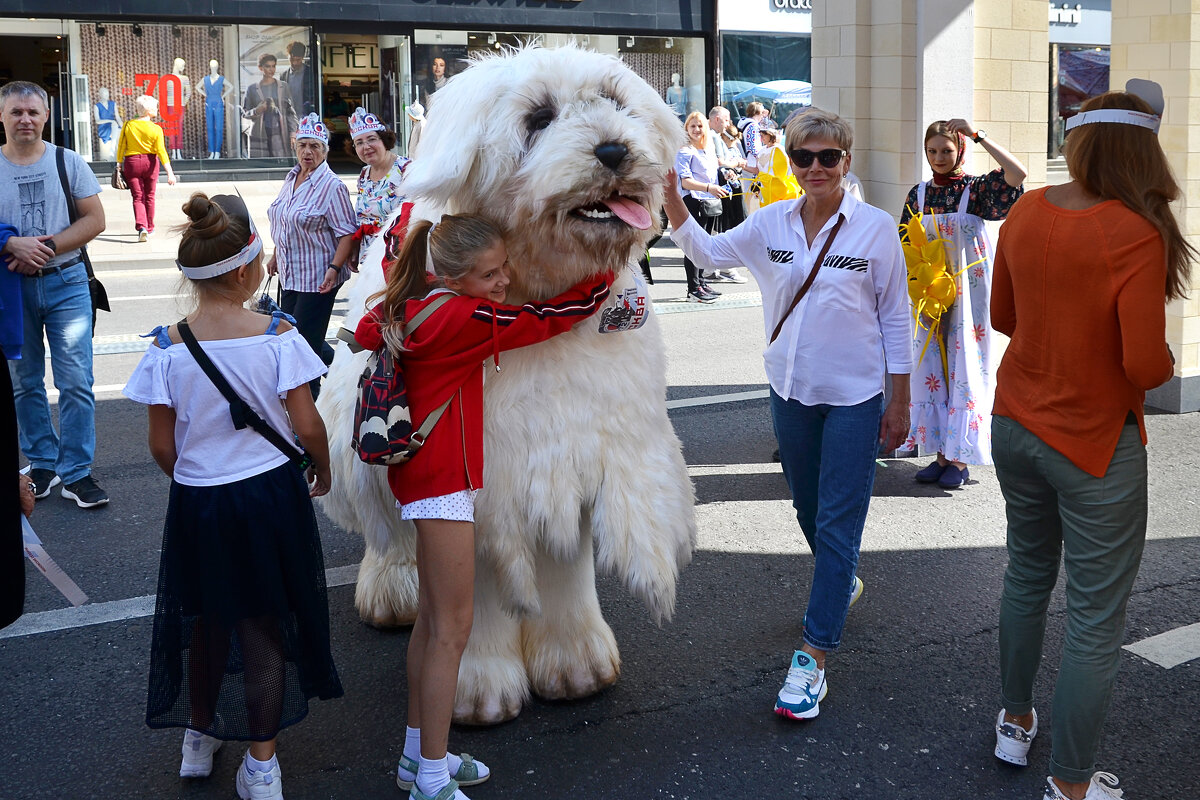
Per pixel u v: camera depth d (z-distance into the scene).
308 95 22.25
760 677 4.06
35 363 5.96
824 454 3.80
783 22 24.83
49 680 4.11
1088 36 27.38
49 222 5.74
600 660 3.89
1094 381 3.05
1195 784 3.36
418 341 3.04
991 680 4.02
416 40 22.45
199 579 3.19
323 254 6.97
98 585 4.96
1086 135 3.07
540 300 3.28
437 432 3.09
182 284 3.30
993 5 6.63
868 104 6.87
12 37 20.45
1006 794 3.35
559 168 2.93
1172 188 3.05
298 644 3.25
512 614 3.41
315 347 7.10
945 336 6.00
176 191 20.56
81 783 3.47
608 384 3.33
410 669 3.30
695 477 6.36
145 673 4.17
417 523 3.14
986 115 6.73
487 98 3.08
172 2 20.95
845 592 3.75
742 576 4.96
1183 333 7.23
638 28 23.67
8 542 2.96
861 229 3.75
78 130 21.16
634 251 3.34
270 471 3.21
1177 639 4.25
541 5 22.98
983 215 5.83
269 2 21.41
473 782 3.38
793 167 3.77
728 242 4.00
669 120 3.32
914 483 6.21
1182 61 6.89
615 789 3.39
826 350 3.77
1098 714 3.08
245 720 3.19
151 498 6.09
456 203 3.25
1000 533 5.42
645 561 3.32
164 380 3.16
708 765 3.51
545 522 3.27
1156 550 5.12
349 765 3.55
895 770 3.47
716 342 9.90
